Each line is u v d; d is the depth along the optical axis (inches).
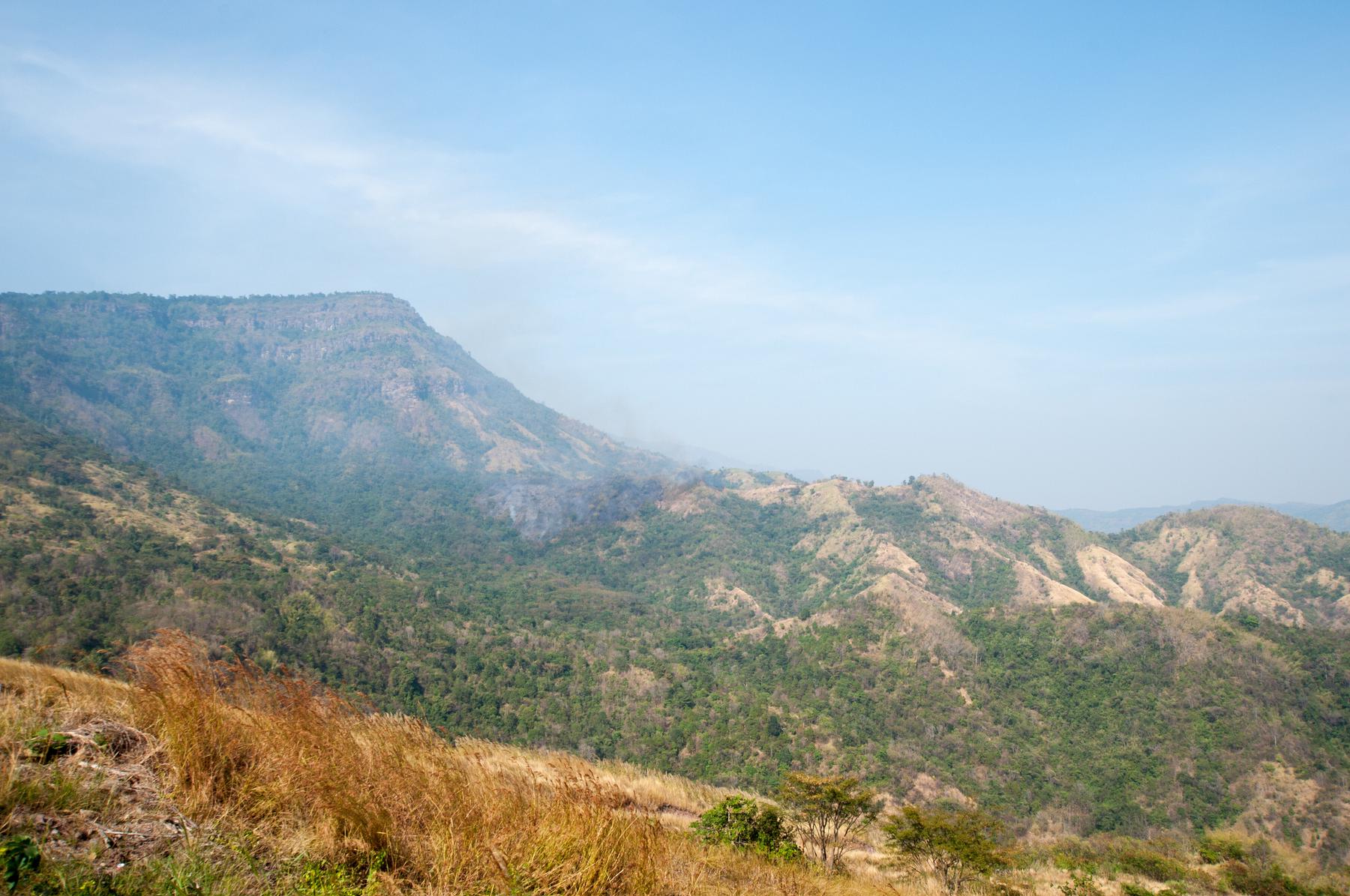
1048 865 1045.2
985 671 3474.4
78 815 223.9
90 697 317.7
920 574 6446.9
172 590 2787.9
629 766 798.5
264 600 3061.0
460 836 268.2
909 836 701.9
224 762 276.7
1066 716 3142.2
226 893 208.4
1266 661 3063.5
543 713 2982.3
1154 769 2731.3
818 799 685.3
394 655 3088.1
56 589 2511.1
